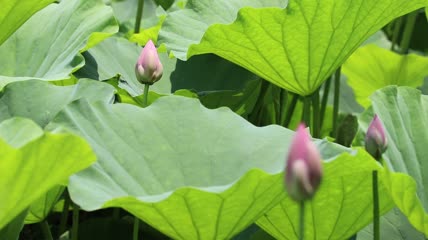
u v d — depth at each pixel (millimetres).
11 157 1948
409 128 2725
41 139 1950
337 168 2338
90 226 3133
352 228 2531
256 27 2900
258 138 2543
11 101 2682
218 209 2219
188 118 2561
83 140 1985
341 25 2926
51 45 3162
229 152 2514
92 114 2467
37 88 2713
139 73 2652
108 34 3014
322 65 3018
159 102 2580
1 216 2055
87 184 2295
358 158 2307
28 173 1996
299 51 2973
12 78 2795
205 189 2170
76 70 3070
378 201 2404
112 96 2723
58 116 2430
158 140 2502
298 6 2863
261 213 2301
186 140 2521
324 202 2457
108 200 2184
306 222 2500
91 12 3178
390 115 2713
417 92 2801
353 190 2438
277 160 2477
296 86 3098
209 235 2301
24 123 2209
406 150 2670
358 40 3006
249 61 3045
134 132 2490
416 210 2369
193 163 2484
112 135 2461
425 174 2660
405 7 2979
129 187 2381
